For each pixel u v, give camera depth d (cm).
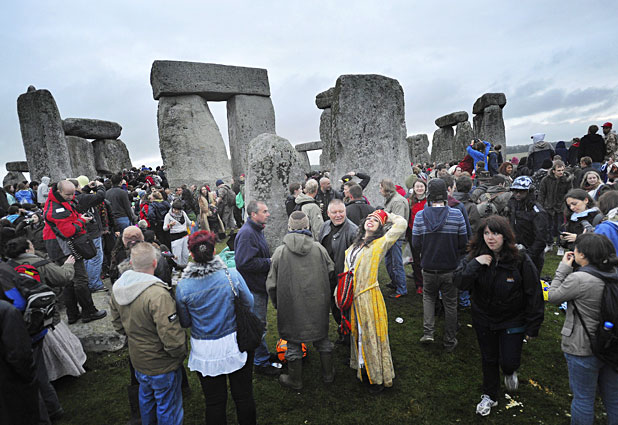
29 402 243
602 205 357
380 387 322
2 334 229
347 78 799
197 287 246
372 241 319
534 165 967
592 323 229
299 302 314
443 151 2153
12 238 345
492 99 1781
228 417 307
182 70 1255
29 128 1152
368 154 813
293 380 331
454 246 362
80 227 432
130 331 248
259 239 356
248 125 1363
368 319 311
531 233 413
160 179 1453
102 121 1834
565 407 294
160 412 258
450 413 295
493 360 286
